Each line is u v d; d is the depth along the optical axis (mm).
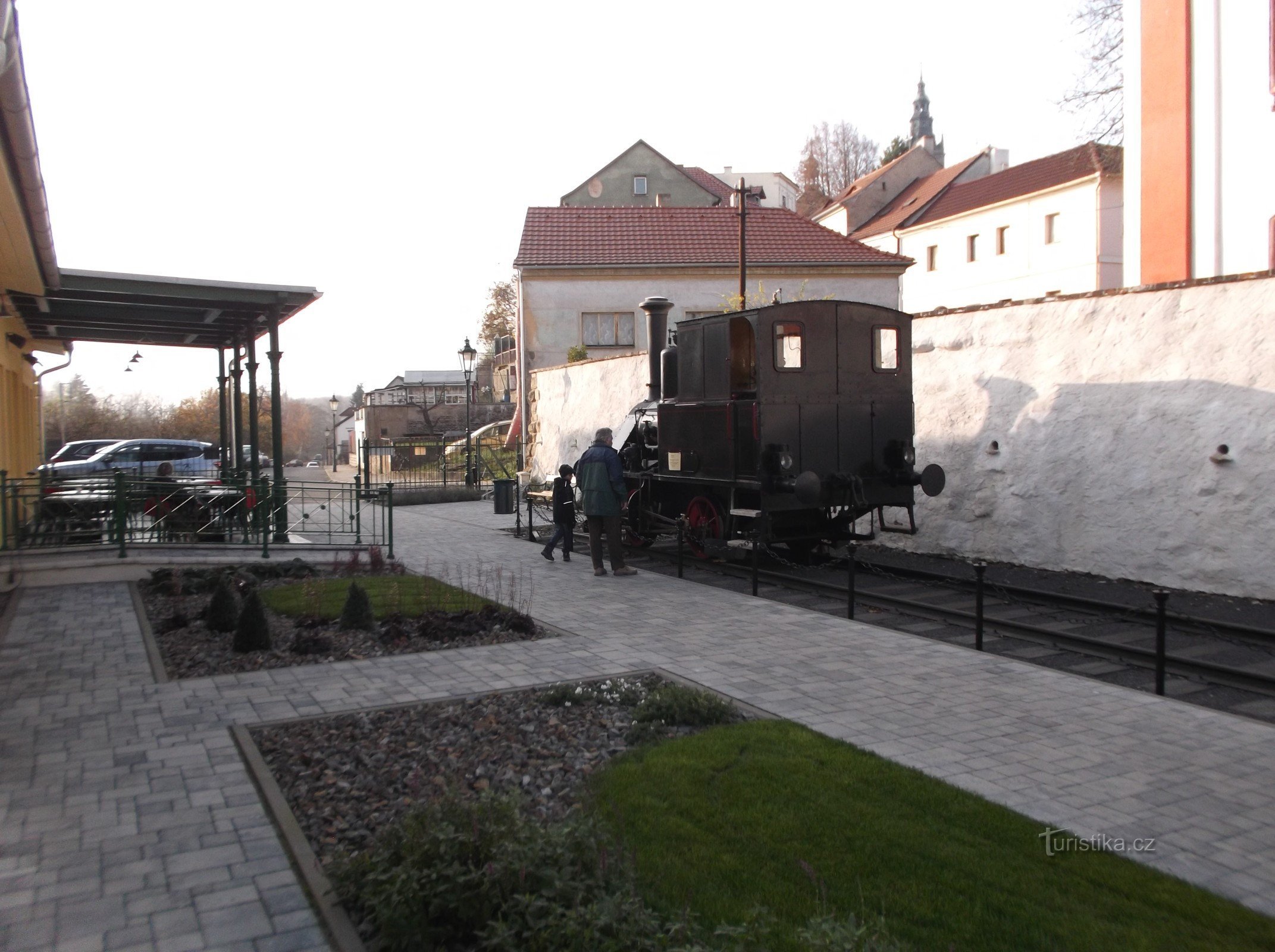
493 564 13180
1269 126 13414
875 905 3529
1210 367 10008
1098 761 5145
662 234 29406
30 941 3340
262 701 6344
